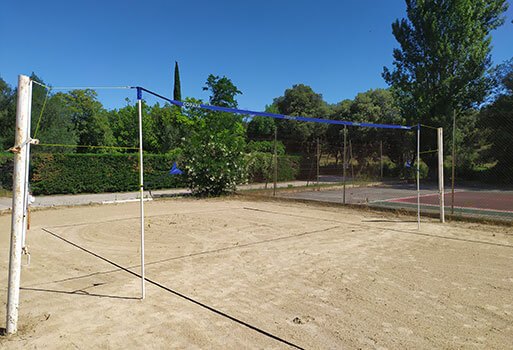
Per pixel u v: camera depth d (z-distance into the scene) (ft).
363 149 95.35
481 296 12.03
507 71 70.23
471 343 8.86
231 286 13.20
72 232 23.71
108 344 8.92
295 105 122.42
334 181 77.82
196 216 30.14
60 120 70.28
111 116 112.78
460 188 63.93
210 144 44.60
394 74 84.43
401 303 11.46
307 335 9.32
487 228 24.39
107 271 15.25
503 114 64.80
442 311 10.82
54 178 49.44
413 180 78.38
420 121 79.05
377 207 32.91
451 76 77.41
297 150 114.32
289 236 22.02
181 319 10.38
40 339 9.18
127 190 56.13
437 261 16.33
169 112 91.04
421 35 80.18
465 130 77.66
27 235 22.89
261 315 10.62
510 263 15.97
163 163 59.77
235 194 47.26
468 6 73.92
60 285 13.51
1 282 13.93
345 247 19.12
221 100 68.85
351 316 10.50
